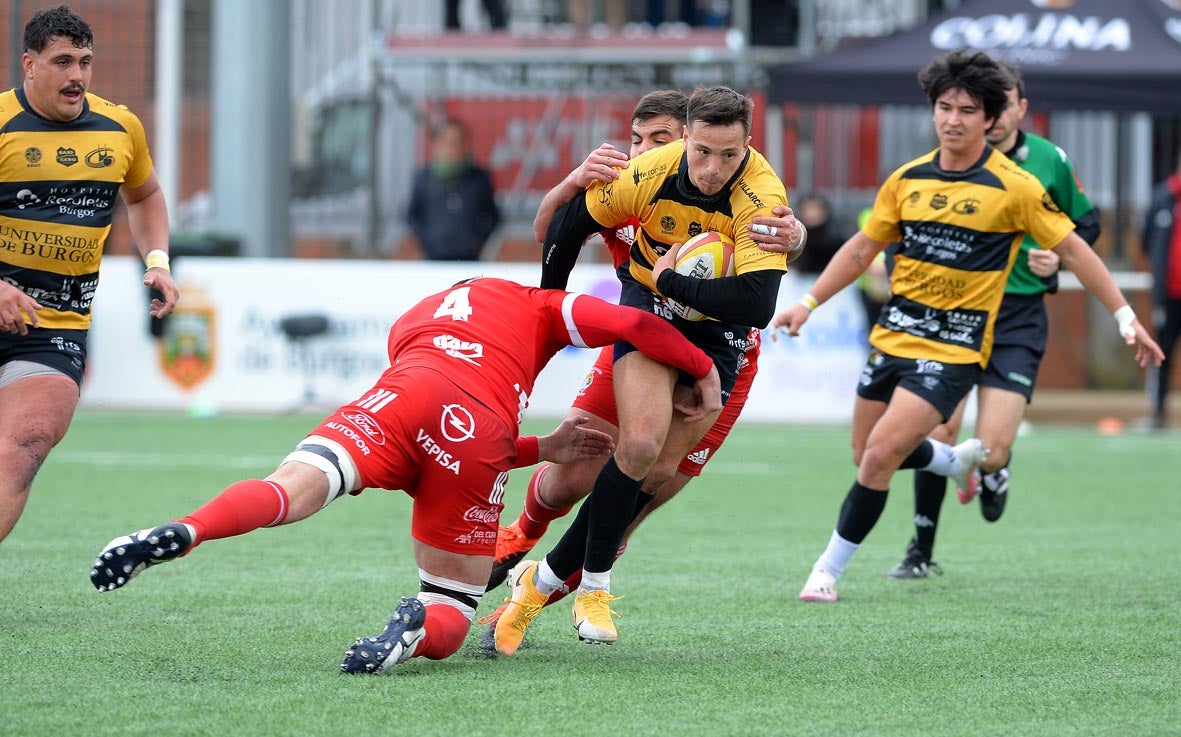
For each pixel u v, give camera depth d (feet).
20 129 58.03
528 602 55.21
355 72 208.54
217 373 157.17
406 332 52.75
